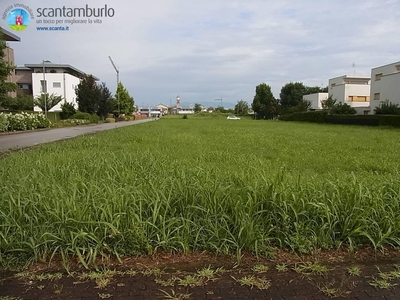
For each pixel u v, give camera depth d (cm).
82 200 358
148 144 1272
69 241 310
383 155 1012
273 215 356
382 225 353
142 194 372
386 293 259
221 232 332
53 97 4859
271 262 308
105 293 252
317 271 291
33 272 284
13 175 502
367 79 6494
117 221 321
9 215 328
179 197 377
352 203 369
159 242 316
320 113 4831
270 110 7631
